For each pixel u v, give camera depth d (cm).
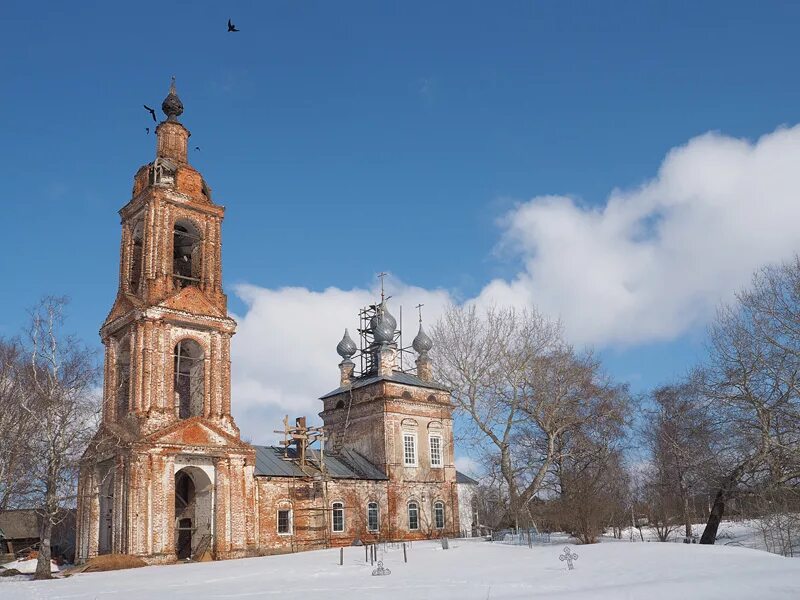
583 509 4934
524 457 6038
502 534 5419
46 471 4422
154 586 2873
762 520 4312
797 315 4272
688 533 5272
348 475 5788
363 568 3288
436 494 6338
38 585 3169
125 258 5281
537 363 5781
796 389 4134
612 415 5966
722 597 1891
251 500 5000
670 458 5694
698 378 5478
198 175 5447
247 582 2897
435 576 2753
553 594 2023
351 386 6531
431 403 6525
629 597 1933
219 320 5175
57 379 4425
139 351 4809
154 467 4581
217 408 5041
